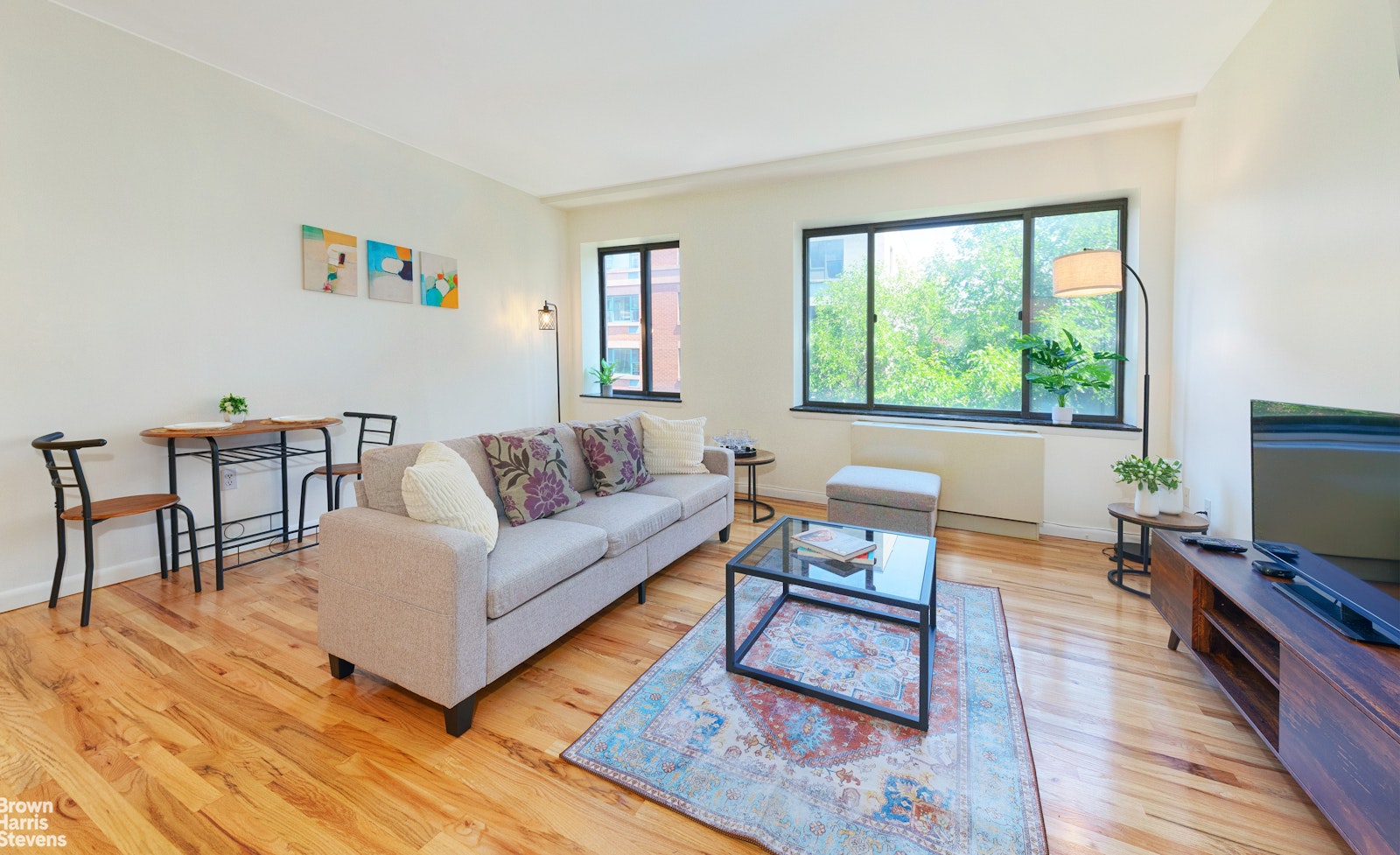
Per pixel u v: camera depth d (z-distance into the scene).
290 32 2.65
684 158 4.18
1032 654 2.24
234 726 1.78
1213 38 2.55
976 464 3.76
